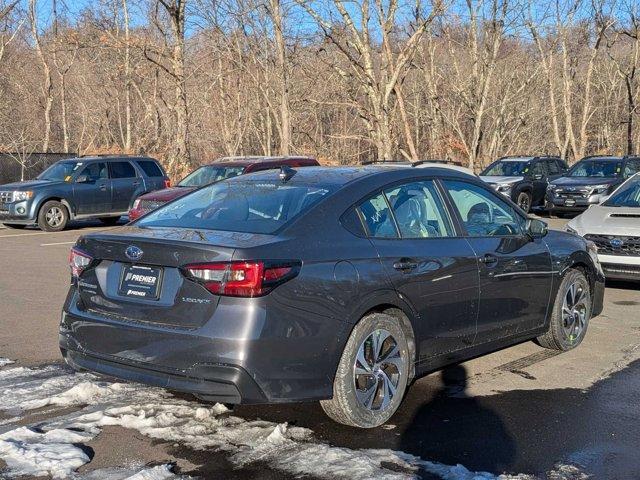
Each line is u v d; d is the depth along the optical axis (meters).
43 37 37.56
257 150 42.38
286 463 4.22
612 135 48.97
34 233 17.36
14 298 9.00
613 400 5.35
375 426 4.77
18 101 39.38
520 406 5.23
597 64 48.66
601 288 7.19
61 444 4.41
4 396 5.30
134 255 4.56
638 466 4.23
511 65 38.59
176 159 26.42
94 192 18.44
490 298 5.67
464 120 38.53
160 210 5.52
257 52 32.66
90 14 37.91
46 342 6.90
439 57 36.78
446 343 5.34
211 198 5.40
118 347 4.56
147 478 3.99
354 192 5.01
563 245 6.62
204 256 4.32
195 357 4.26
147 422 4.78
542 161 23.95
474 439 4.62
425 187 5.53
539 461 4.30
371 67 25.00
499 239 5.88
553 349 6.70
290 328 4.32
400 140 32.47
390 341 4.89
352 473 4.08
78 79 42.19
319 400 4.52
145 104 37.56
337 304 4.52
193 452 4.38
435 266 5.16
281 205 4.92
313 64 34.97
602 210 9.80
